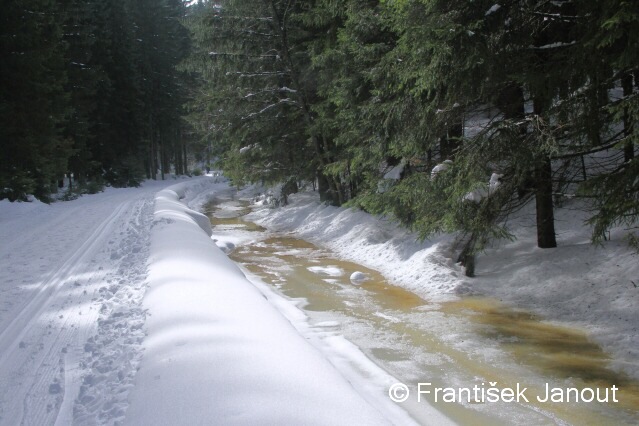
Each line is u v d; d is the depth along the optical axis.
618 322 6.58
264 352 4.34
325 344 6.58
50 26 22.78
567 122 7.05
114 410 3.58
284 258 13.09
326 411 3.37
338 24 15.68
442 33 6.77
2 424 3.69
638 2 5.30
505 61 7.45
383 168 13.76
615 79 6.64
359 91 12.23
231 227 19.62
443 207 8.72
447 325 7.22
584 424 4.48
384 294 9.15
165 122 48.41
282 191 22.16
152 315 5.61
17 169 20.80
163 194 25.86
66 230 14.16
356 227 14.84
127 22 40.34
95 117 35.59
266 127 19.56
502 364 5.80
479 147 7.79
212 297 6.06
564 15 7.45
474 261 9.30
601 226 6.37
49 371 4.59
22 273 8.66
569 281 8.02
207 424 3.17
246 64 19.12
